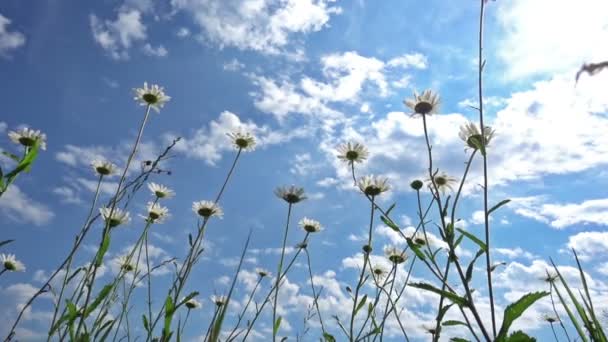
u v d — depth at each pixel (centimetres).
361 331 49
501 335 25
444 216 31
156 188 61
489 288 26
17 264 58
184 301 41
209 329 37
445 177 59
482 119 31
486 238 27
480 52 32
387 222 34
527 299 25
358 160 64
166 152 46
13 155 38
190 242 45
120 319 45
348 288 56
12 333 37
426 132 39
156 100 62
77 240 40
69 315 37
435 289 28
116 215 46
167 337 40
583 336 21
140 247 48
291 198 60
